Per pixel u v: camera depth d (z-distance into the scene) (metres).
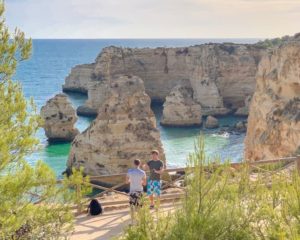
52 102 68.50
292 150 37.41
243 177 11.45
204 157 11.25
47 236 11.40
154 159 16.44
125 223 15.56
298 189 10.62
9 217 10.39
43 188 11.45
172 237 10.23
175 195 18.00
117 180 41.22
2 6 11.32
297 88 40.12
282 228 10.00
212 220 10.53
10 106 11.22
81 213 16.55
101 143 49.00
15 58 11.53
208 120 83.06
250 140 45.97
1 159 10.51
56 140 68.25
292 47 40.34
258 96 45.47
